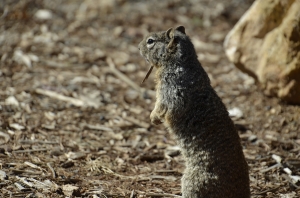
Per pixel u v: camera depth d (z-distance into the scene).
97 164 10.83
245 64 14.30
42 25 19.31
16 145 11.34
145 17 20.58
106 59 17.33
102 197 9.45
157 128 13.20
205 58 17.88
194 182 8.70
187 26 20.20
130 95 15.02
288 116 13.70
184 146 9.15
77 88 15.03
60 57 17.08
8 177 9.80
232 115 13.95
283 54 13.47
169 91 9.41
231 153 8.66
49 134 12.15
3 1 20.09
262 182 10.69
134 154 11.73
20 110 13.23
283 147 12.31
